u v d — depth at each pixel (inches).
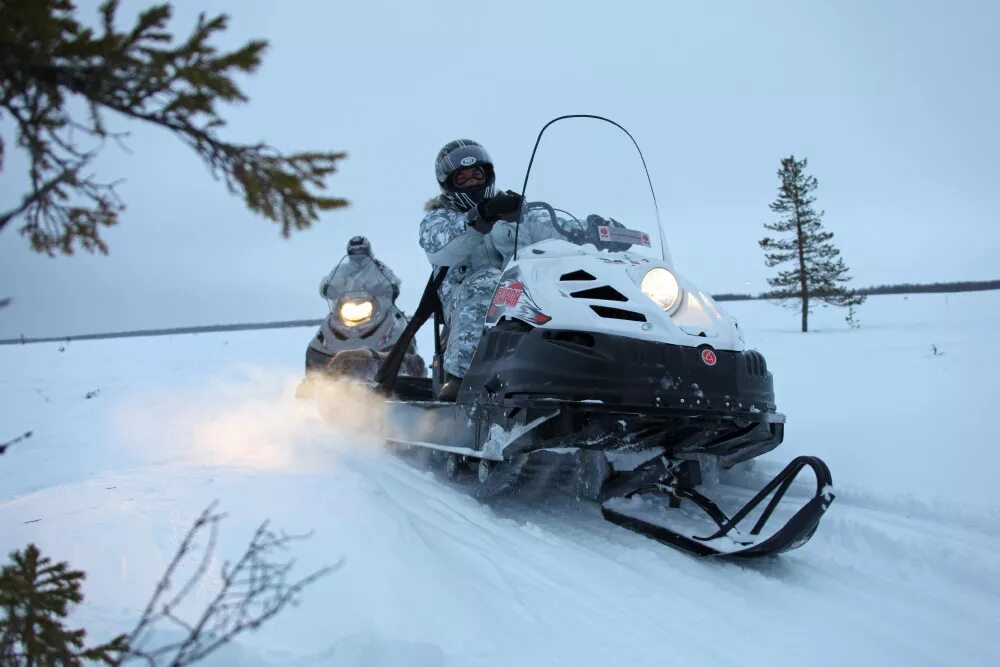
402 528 103.2
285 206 46.7
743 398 124.8
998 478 147.0
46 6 38.0
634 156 164.2
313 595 79.6
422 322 190.2
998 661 81.8
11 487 165.3
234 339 872.9
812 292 1011.9
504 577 95.2
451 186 177.5
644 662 75.4
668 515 135.7
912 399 235.5
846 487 147.3
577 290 130.4
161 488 124.1
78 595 53.5
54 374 451.8
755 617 91.0
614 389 117.3
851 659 80.8
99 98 41.5
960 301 1113.4
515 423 122.3
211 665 62.6
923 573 108.3
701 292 137.3
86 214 47.9
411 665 66.2
